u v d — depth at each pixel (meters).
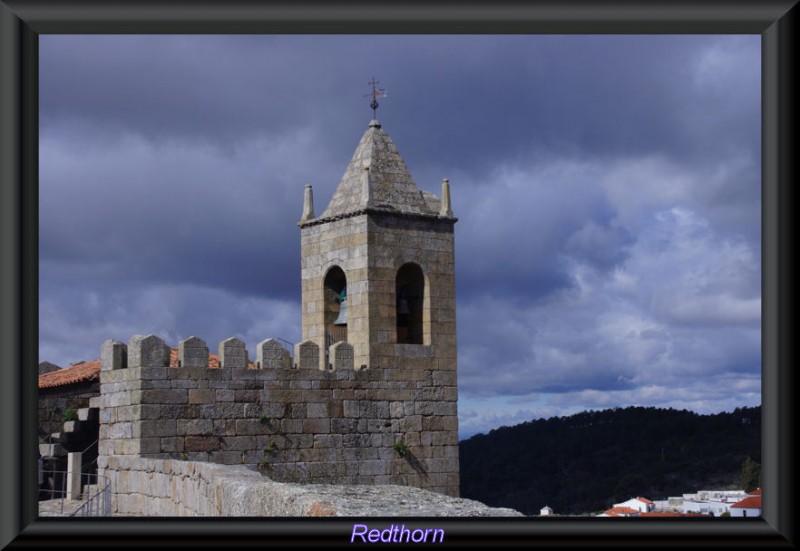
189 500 29.53
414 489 25.64
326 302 48.62
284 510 19.78
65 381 48.97
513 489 62.44
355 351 46.94
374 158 48.41
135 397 40.41
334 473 44.81
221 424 41.97
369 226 47.00
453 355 48.81
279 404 43.59
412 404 47.38
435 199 49.84
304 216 49.56
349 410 45.56
